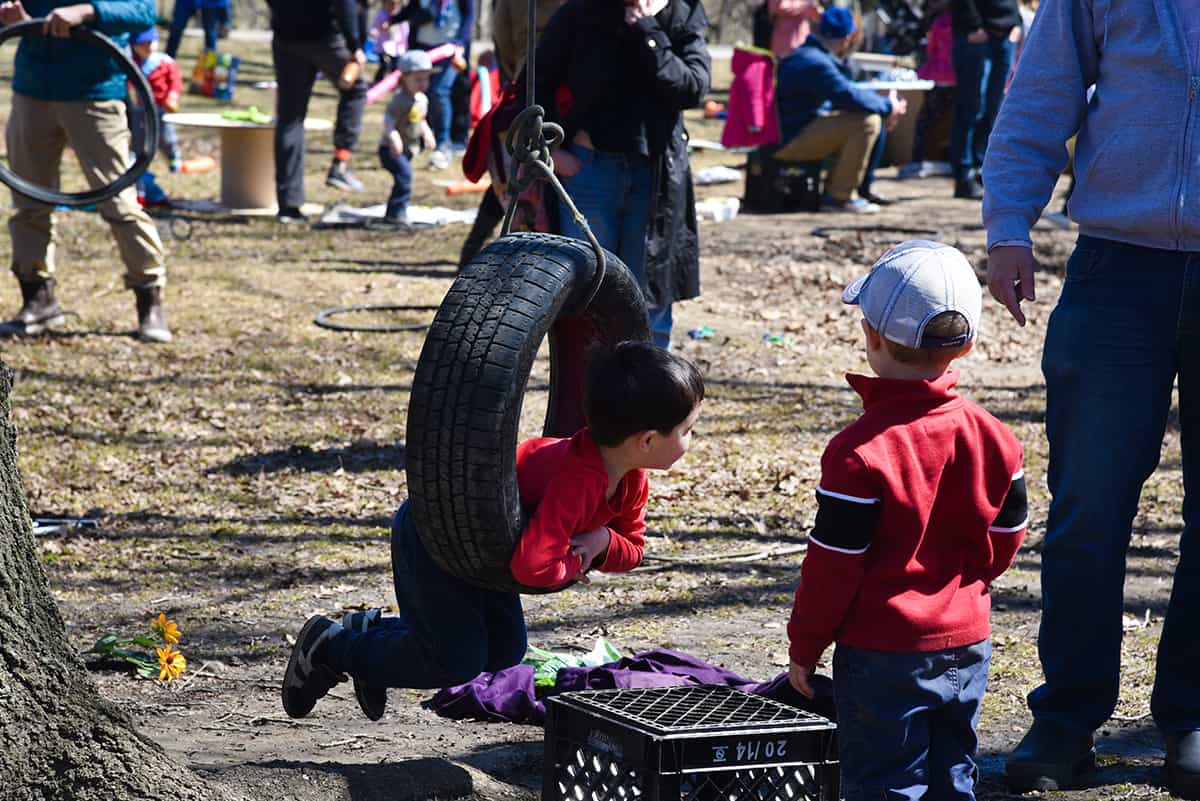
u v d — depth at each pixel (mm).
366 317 10508
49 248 9531
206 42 24016
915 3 23172
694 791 2990
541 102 6645
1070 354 3824
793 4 15727
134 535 6160
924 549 3205
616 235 6805
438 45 18469
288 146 14398
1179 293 3727
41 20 8414
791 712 3166
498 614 3648
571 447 3320
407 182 14336
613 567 3475
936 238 14078
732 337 10336
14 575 3107
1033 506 6832
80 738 3100
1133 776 3949
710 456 7559
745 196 16188
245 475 7090
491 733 4176
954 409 3197
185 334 9805
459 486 3172
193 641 4957
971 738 3322
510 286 3260
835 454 3141
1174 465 7629
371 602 5402
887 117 15922
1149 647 5004
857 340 10352
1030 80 3873
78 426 7758
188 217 14500
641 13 6410
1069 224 15117
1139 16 3709
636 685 4234
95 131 8930
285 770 3480
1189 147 3660
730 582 5715
